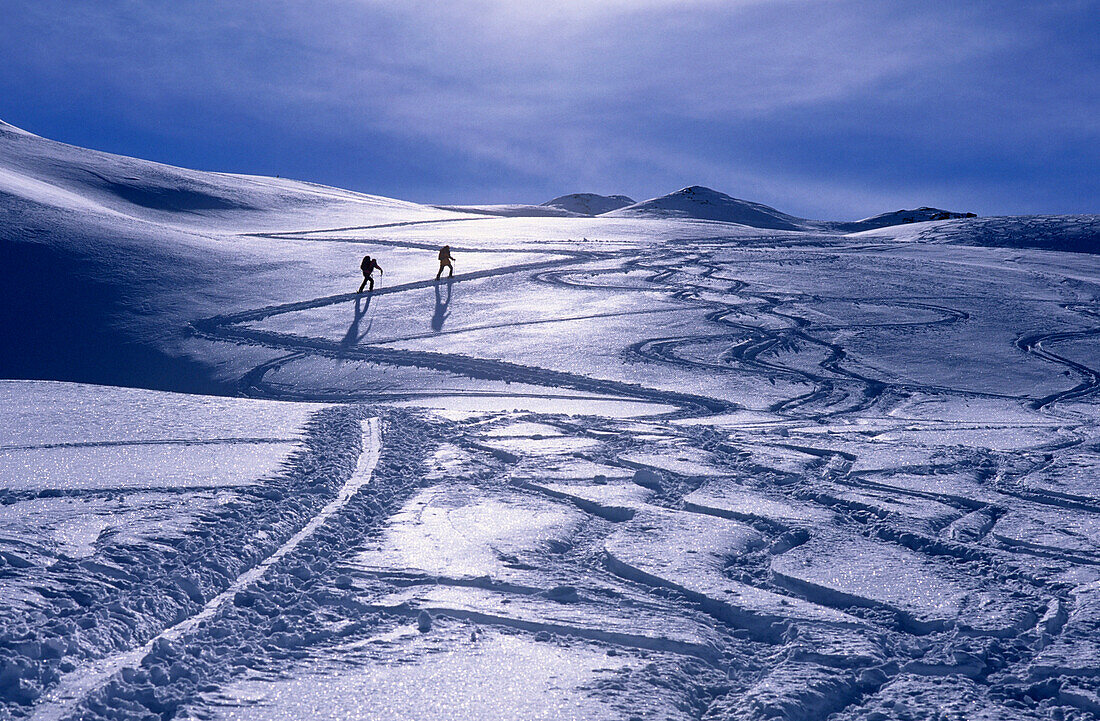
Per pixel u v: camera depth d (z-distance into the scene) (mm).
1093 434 12016
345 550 5684
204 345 25094
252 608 4539
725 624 4723
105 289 30625
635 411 15281
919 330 25422
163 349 25141
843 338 24172
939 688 3818
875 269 36375
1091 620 4566
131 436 8961
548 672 3885
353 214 64062
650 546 5910
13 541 5145
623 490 7621
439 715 3422
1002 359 22094
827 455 9750
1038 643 4293
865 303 29391
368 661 3949
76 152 72500
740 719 3539
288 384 20891
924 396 18078
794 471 8539
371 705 3494
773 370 20516
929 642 4344
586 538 6238
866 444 10383
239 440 9102
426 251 40438
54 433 8906
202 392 21406
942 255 43031
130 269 33094
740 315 26984
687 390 18219
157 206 59969
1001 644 4312
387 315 27656
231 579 4965
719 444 10117
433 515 6543
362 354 22844
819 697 3695
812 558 5688
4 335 26953
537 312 27344
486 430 10797
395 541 5855
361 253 39906
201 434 9336
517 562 5477
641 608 4781
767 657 4250
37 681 3508
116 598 4422
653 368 20359
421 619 4422
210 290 31641
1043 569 5492
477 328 25422
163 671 3658
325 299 30422
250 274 34406
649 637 4320
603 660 4059
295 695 3566
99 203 56594
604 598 4910
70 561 4926
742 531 6379
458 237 46344
